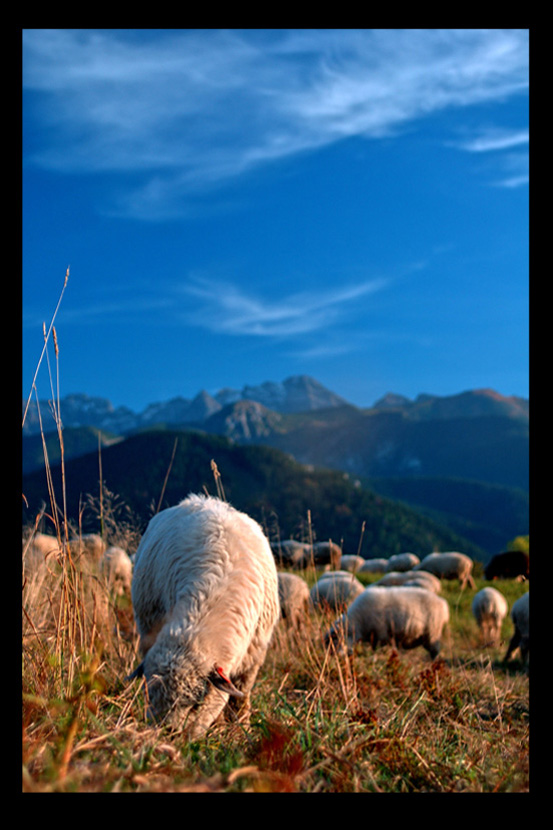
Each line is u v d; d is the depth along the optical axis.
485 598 11.12
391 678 5.87
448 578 21.77
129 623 5.64
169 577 3.87
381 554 102.62
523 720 4.88
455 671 6.79
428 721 4.15
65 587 3.50
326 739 2.84
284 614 9.12
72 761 2.19
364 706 4.49
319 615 8.38
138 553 4.49
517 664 9.43
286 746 2.64
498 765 3.03
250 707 4.04
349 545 103.44
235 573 3.72
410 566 24.25
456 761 2.98
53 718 2.49
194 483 112.94
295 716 3.27
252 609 3.70
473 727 4.30
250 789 2.01
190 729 3.15
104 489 5.40
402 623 8.52
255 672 4.11
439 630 8.78
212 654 3.36
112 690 3.94
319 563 18.42
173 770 2.23
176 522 4.14
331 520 111.88
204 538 3.92
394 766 2.76
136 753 2.36
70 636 3.31
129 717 3.07
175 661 3.29
